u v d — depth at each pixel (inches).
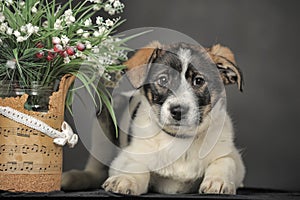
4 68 99.2
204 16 222.7
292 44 221.0
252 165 218.4
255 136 218.7
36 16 100.1
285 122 219.5
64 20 100.0
